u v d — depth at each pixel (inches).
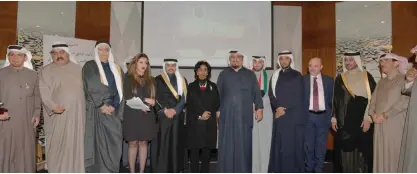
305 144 147.3
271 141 149.2
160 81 141.2
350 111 144.3
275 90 146.4
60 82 130.2
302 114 143.8
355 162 143.4
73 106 129.6
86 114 132.5
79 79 133.1
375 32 190.4
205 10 211.5
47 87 128.9
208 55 210.8
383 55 138.1
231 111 142.5
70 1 201.0
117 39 208.7
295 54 213.8
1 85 127.4
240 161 140.1
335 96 147.8
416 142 118.3
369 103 142.1
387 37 186.7
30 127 130.8
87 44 191.2
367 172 143.3
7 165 124.3
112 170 130.7
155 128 135.0
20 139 127.0
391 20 185.8
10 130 125.1
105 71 134.1
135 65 133.5
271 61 211.0
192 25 211.0
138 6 211.2
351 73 149.9
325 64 206.8
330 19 205.9
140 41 211.0
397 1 185.0
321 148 146.6
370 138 144.1
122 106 131.7
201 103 140.7
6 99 126.3
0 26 181.0
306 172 147.0
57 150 128.0
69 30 200.2
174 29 210.2
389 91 134.3
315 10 211.5
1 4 181.6
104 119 130.4
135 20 210.8
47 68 132.2
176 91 142.3
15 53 128.7
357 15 196.5
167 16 210.4
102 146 130.3
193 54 210.2
